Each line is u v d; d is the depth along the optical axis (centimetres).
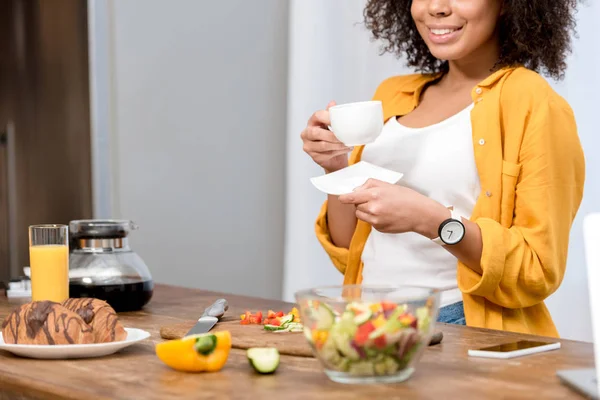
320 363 108
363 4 300
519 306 164
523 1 176
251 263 326
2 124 355
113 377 106
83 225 170
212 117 316
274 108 327
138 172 305
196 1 311
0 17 351
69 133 315
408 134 183
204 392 97
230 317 150
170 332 133
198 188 315
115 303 162
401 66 293
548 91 169
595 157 264
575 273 264
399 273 182
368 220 157
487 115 171
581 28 262
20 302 181
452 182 176
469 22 174
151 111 306
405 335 99
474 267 162
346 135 155
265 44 324
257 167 326
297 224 304
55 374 108
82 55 306
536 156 165
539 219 162
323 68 304
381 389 98
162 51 307
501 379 102
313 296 102
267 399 94
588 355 116
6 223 354
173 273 311
